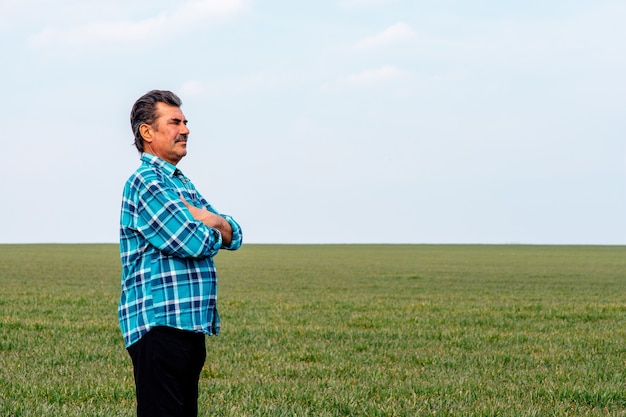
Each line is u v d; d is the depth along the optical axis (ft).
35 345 43.80
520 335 50.80
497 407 27.20
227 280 128.06
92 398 28.02
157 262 14.34
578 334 52.65
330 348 43.93
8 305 72.69
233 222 15.62
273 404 27.12
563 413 26.71
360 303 79.46
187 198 15.48
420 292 100.37
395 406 27.27
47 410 24.89
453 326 57.41
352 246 513.04
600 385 31.94
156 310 14.17
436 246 513.45
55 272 147.33
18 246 418.51
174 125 15.29
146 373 14.20
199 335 14.66
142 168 14.79
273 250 390.21
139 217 14.38
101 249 347.77
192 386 14.93
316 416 25.48
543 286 116.98
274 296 89.71
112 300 80.02
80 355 39.91
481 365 38.52
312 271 165.07
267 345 44.65
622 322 62.13
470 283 123.54
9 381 31.32
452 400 28.55
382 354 42.22
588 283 126.11
